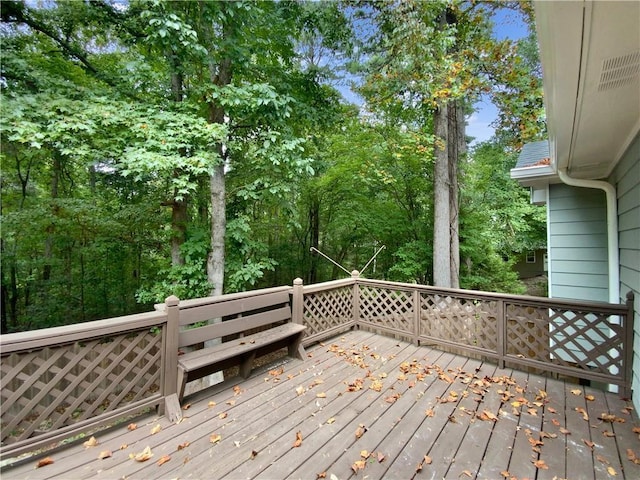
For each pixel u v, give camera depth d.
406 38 5.46
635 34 1.13
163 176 4.37
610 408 2.38
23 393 1.71
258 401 2.47
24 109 3.41
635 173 2.42
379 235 7.89
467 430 2.10
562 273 3.93
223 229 5.09
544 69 1.47
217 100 4.64
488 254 8.47
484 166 7.94
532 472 1.71
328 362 3.24
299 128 6.02
